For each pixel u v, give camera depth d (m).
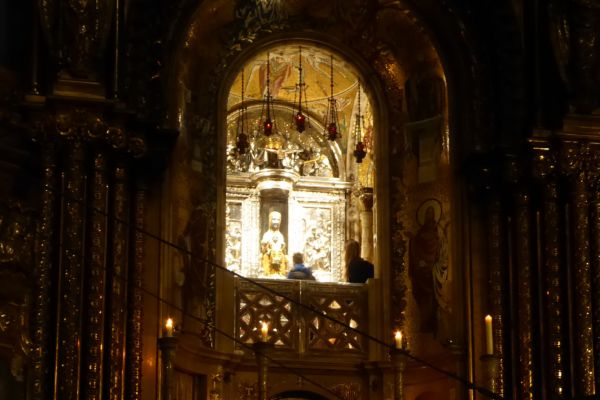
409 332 26.41
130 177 23.83
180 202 25.27
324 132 31.38
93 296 22.56
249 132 31.11
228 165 30.75
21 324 22.50
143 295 23.61
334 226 30.97
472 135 25.73
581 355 24.11
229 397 25.66
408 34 27.09
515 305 24.89
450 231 25.95
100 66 23.28
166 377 20.75
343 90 30.59
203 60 26.61
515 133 25.39
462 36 26.12
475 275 25.47
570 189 24.75
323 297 26.75
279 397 26.42
